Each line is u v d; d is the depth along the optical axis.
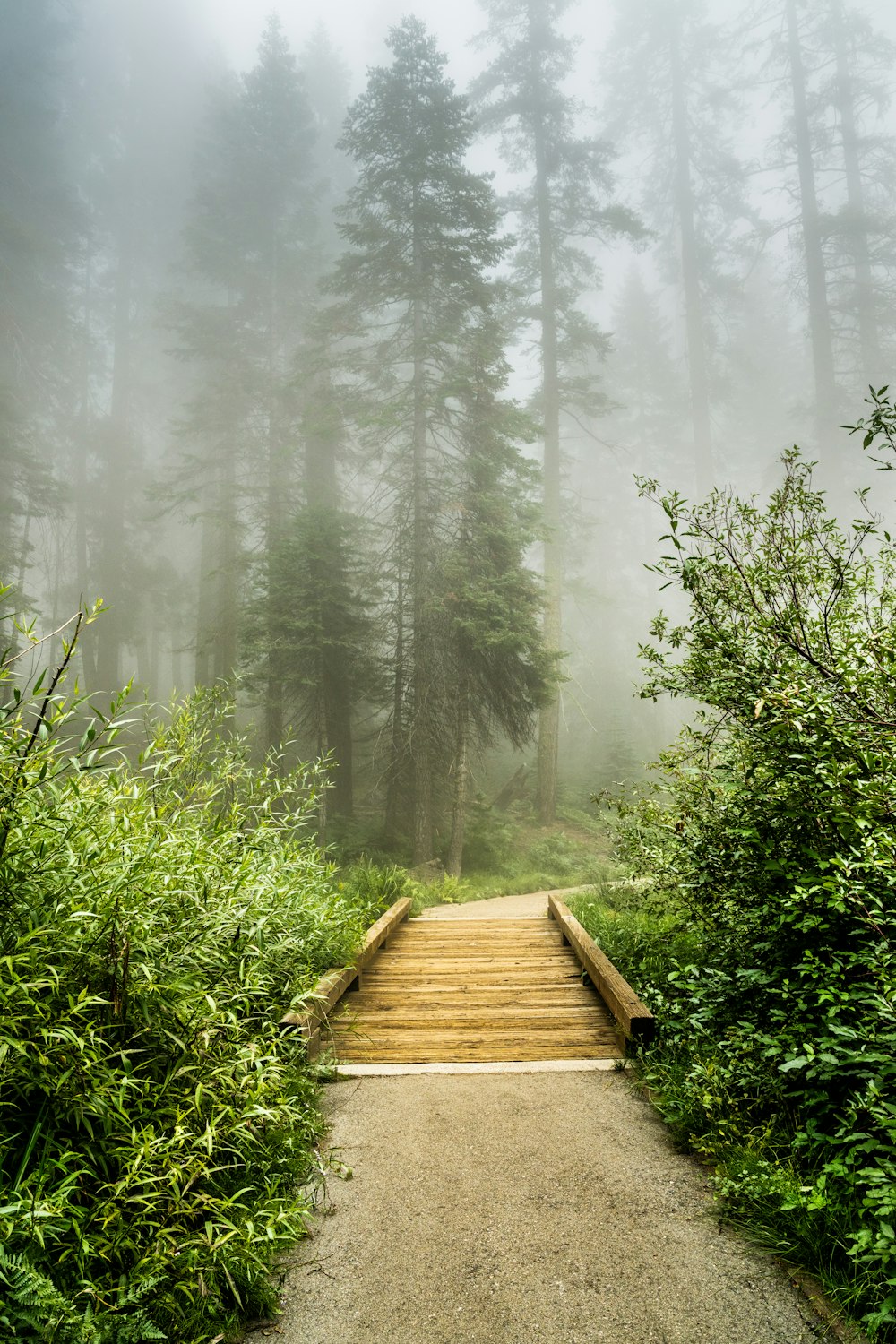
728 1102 3.21
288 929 4.55
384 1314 2.18
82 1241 1.92
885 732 2.97
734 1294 2.23
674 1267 2.37
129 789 3.38
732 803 3.84
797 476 3.71
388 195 19.55
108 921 2.59
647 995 4.61
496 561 18.33
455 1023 4.98
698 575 3.74
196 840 3.81
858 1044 2.74
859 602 3.69
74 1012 2.34
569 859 19.55
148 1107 2.53
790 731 3.14
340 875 14.56
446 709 17.98
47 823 2.63
